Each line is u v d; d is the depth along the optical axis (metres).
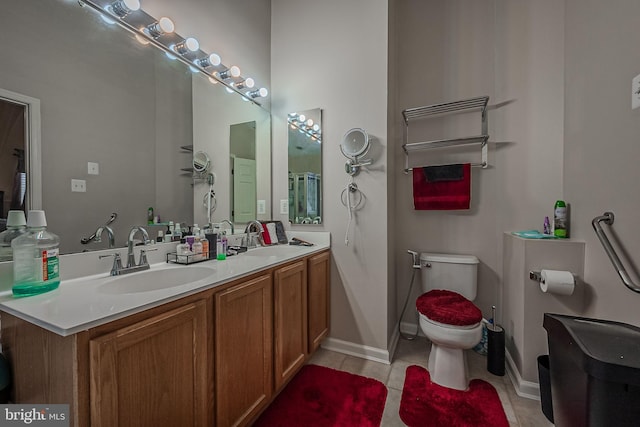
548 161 1.81
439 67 2.17
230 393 1.08
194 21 1.58
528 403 1.42
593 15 1.38
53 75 1.01
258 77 2.10
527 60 1.88
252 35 2.04
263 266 1.28
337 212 1.99
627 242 1.09
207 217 1.69
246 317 1.17
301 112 2.11
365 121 1.90
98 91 1.15
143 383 0.77
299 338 1.59
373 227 1.88
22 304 0.77
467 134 2.10
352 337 1.94
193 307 0.92
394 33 2.09
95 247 1.12
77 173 1.08
